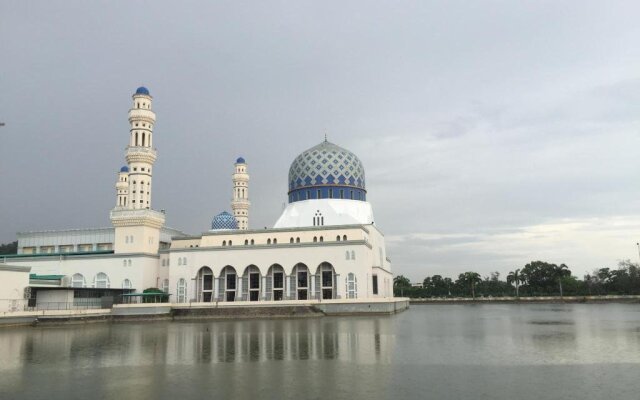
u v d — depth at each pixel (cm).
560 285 15675
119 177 13425
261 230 10056
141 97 10625
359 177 11506
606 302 14112
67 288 8394
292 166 11656
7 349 3928
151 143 10744
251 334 4919
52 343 4362
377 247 11131
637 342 3878
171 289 9981
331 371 2708
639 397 2077
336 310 8531
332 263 9288
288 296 9369
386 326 5791
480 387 2283
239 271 9712
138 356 3425
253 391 2258
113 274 10238
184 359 3238
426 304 15538
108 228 12500
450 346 3744
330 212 10662
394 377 2520
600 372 2612
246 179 14125
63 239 12744
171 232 12212
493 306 12862
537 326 5578
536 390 2212
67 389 2373
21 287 7700
